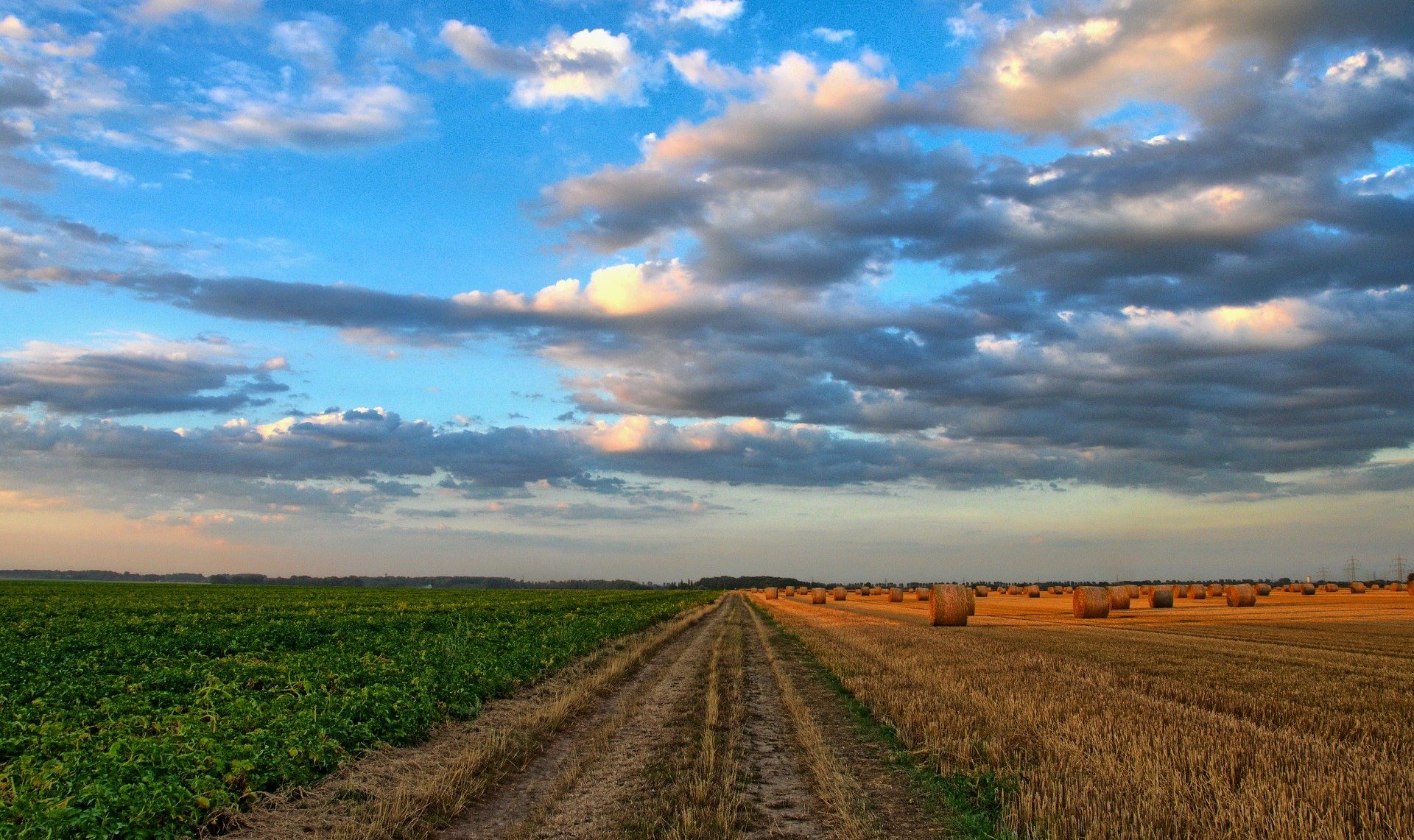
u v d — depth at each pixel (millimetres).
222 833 8672
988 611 59344
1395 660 23125
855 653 25312
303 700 14133
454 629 32438
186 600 60688
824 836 8562
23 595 65500
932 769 11016
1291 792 9102
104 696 15609
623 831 8656
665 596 112562
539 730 13711
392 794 9844
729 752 12180
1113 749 11227
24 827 7809
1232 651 25922
